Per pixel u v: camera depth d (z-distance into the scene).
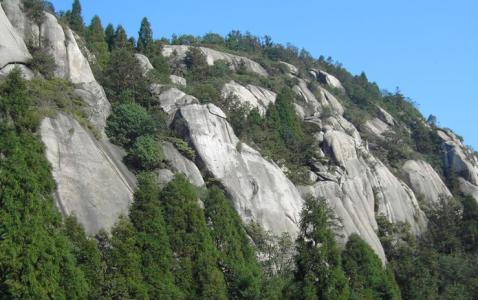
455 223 105.44
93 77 77.12
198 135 78.06
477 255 97.88
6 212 47.22
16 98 55.12
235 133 86.81
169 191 59.78
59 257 48.12
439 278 84.94
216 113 81.56
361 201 94.81
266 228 76.25
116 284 51.03
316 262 57.62
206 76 113.25
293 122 98.44
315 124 101.69
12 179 48.28
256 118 94.06
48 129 63.09
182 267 56.25
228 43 149.12
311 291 56.62
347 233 85.44
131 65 83.25
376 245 88.81
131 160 71.38
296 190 83.75
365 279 66.81
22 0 75.38
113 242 53.53
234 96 94.31
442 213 106.31
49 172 53.62
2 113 54.38
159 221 56.78
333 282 57.12
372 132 123.75
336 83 143.50
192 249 57.75
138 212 56.97
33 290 45.88
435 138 133.88
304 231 60.19
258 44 156.25
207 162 77.00
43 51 73.06
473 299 84.25
